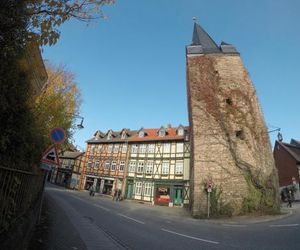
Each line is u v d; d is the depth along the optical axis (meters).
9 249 3.91
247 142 22.38
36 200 9.04
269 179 20.95
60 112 17.50
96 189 47.81
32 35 4.35
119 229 11.15
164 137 41.75
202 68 25.50
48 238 7.77
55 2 4.54
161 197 38.38
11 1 3.80
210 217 19.70
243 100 23.89
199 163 22.08
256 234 10.96
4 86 4.44
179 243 8.80
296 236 9.94
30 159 6.70
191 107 24.30
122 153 46.00
